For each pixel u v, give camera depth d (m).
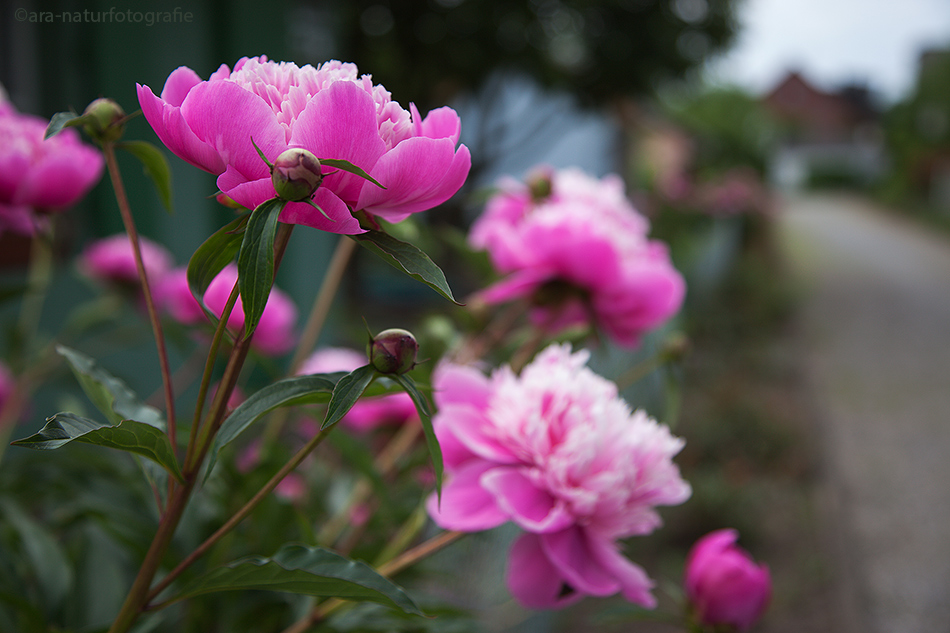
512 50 5.16
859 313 5.72
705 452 2.58
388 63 5.11
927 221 14.10
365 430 0.83
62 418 0.36
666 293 0.72
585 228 0.70
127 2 1.75
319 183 0.34
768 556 2.00
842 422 3.25
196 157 0.36
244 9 2.11
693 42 5.80
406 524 0.68
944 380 4.00
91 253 1.00
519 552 0.51
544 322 0.73
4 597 0.49
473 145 6.05
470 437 0.52
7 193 0.55
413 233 0.63
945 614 1.85
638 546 1.96
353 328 0.75
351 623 0.53
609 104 6.06
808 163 26.98
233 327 0.57
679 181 9.09
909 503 2.47
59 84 1.65
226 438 0.37
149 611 0.38
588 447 0.49
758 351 4.16
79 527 0.64
